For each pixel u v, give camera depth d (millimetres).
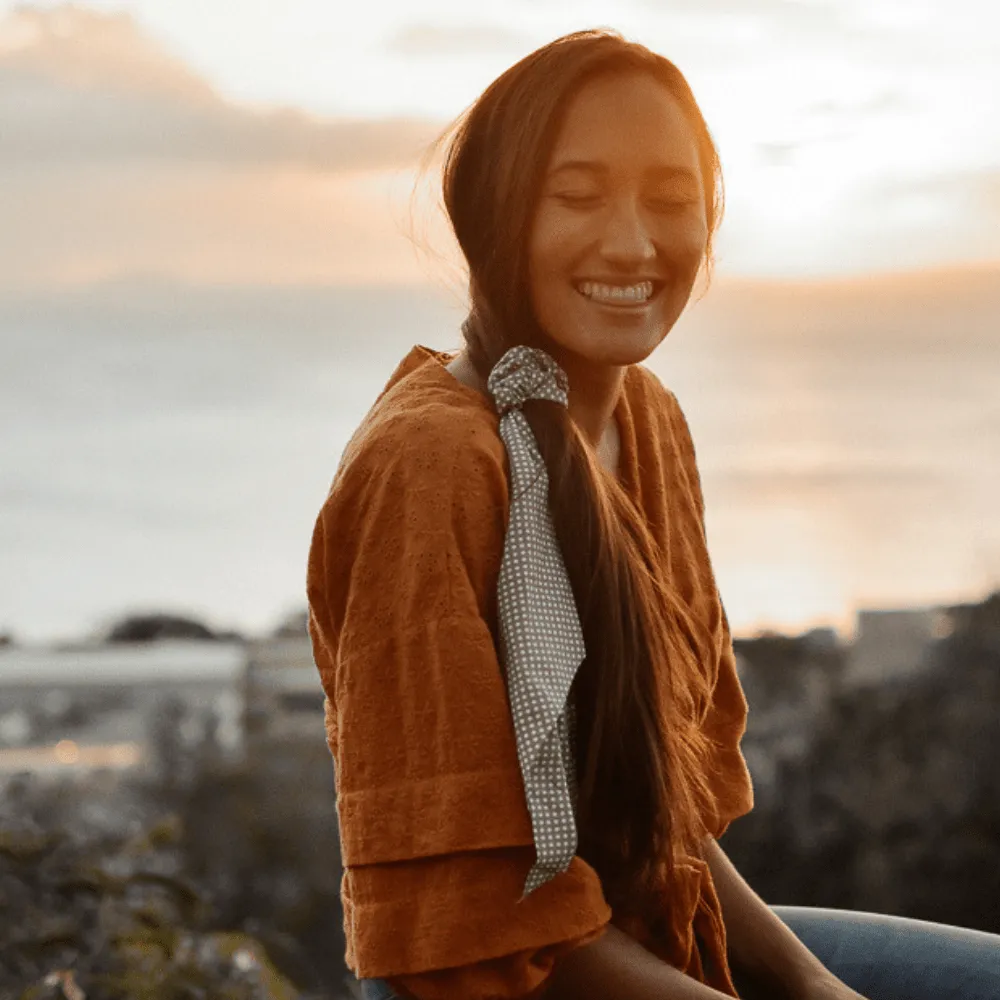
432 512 1517
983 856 11188
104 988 2846
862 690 12266
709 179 1755
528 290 1666
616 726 1570
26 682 23578
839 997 1827
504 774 1479
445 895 1476
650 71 1651
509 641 1506
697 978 1713
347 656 1548
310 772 11766
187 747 12539
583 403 1762
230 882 10539
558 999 1552
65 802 4895
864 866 11164
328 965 9977
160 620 28562
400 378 1770
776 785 11703
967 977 1834
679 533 1948
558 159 1627
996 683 12227
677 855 1677
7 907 2922
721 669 1991
